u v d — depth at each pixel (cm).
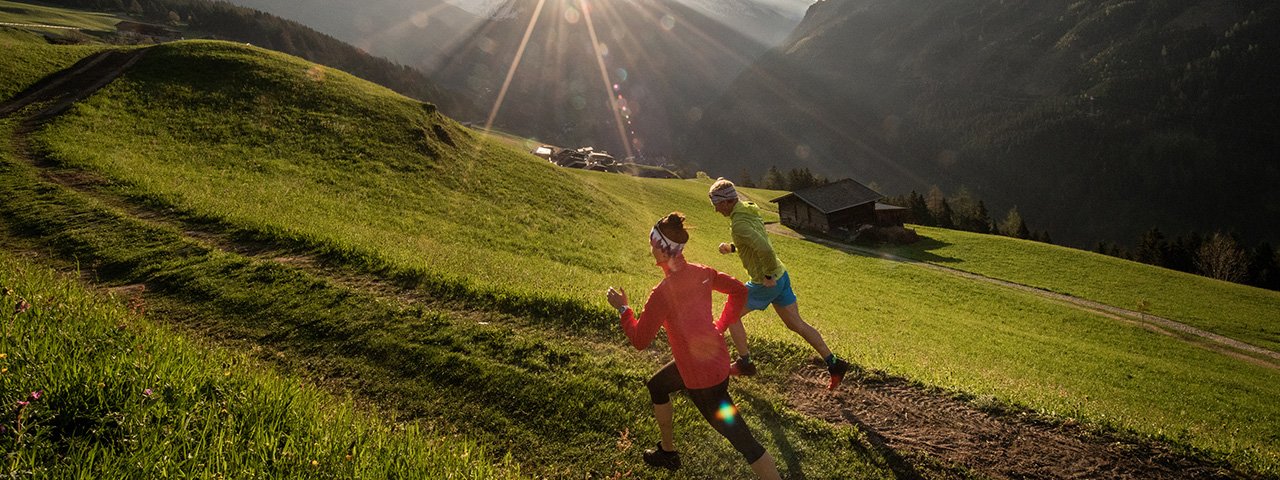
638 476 571
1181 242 10262
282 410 501
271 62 3688
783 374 794
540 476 571
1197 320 4141
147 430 414
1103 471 615
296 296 992
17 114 2552
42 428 385
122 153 2161
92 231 1286
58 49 3794
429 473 448
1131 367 2462
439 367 769
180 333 830
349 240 1337
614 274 2188
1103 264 5841
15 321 551
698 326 465
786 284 684
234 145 2589
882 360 971
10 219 1357
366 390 721
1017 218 14438
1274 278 9000
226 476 372
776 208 8981
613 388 721
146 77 3212
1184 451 649
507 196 3070
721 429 475
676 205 5959
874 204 7212
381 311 935
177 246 1212
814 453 618
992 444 654
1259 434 1695
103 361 491
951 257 5972
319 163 2630
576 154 14700
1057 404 795
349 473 423
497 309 973
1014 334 2861
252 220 1404
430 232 2120
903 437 659
